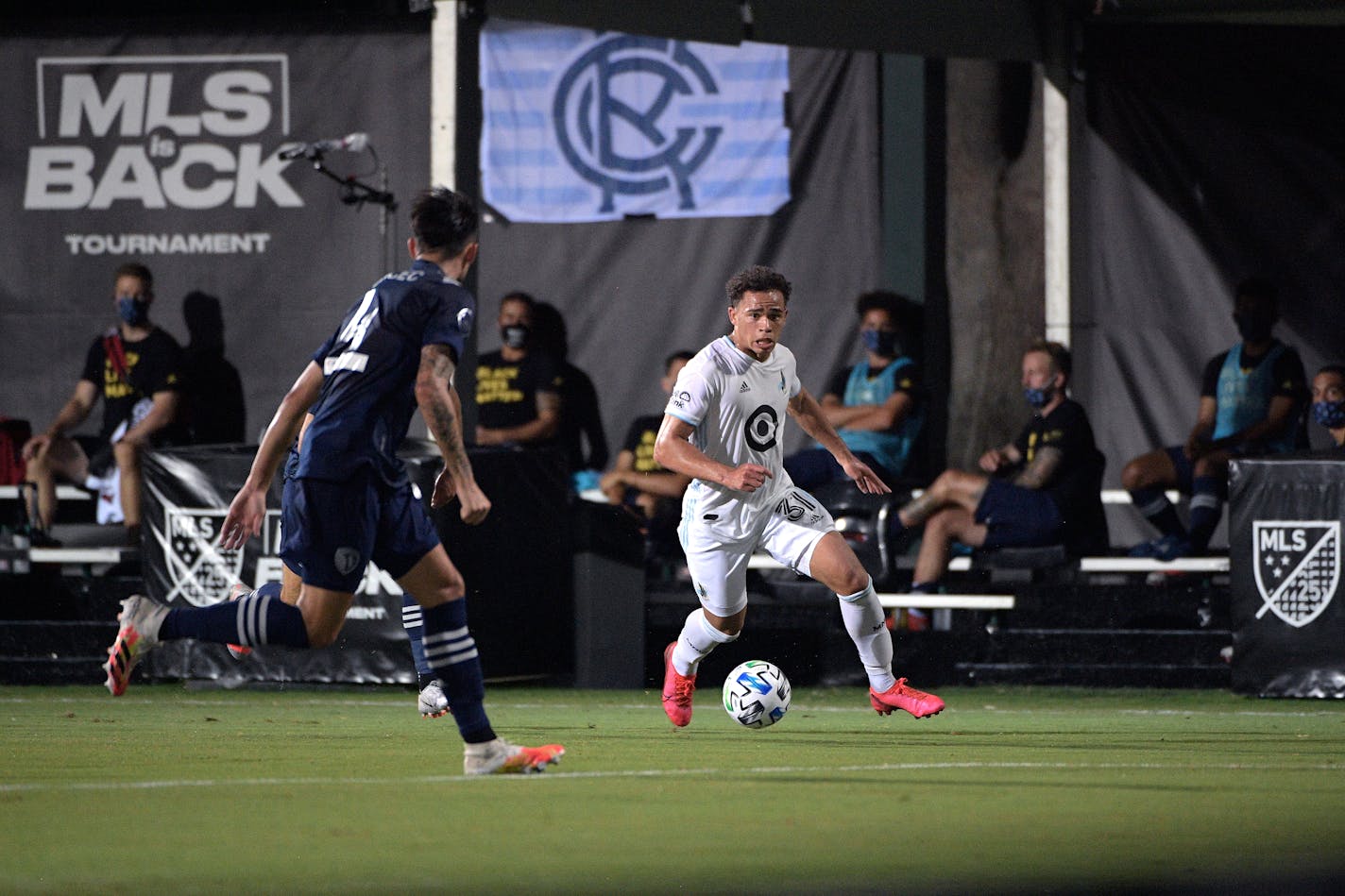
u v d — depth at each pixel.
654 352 44.84
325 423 18.70
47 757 21.78
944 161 44.84
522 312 43.84
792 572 39.50
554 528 38.22
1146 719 30.05
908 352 44.53
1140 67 43.22
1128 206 43.56
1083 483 39.06
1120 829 15.21
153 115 44.38
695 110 44.72
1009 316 44.75
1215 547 41.41
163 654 37.44
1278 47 42.56
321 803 16.58
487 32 45.19
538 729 27.52
